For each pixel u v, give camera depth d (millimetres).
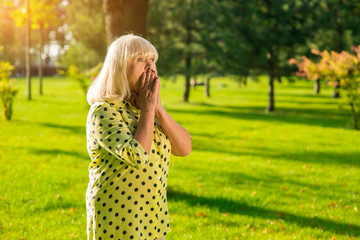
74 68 19812
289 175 7602
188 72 24000
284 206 5555
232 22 20703
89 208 2010
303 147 10852
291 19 20641
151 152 2020
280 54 20984
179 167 8109
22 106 21375
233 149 10523
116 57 1972
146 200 2006
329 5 22281
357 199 5969
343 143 11484
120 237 1951
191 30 25688
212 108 22984
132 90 2062
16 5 18078
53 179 6727
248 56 20531
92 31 22750
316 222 4910
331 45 21703
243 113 20531
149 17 23188
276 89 38906
